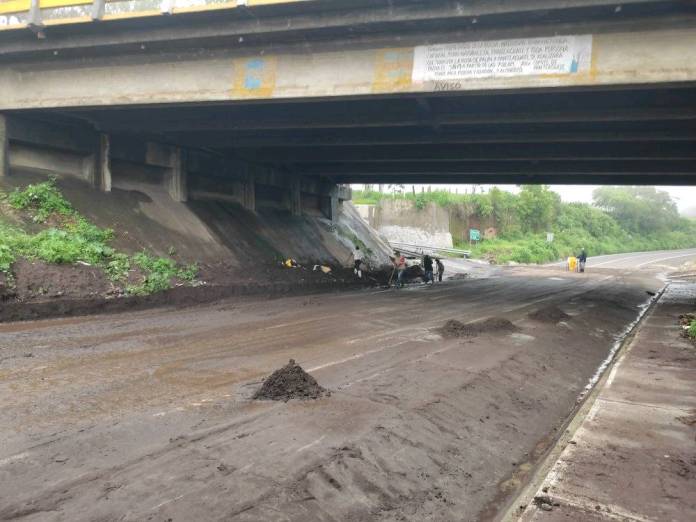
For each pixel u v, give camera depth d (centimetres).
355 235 3500
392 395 663
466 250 5181
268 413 576
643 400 735
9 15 1434
